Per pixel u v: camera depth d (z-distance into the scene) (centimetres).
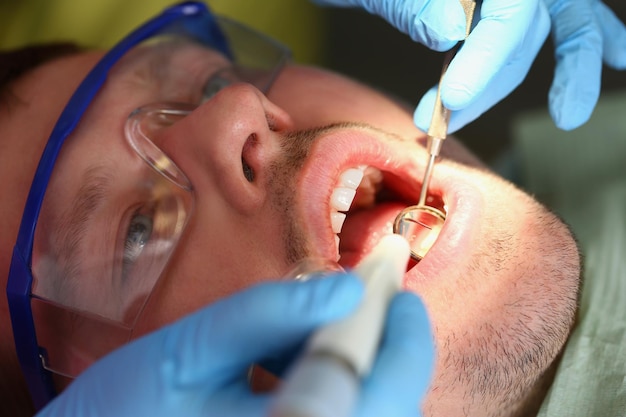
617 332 117
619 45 134
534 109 193
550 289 97
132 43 119
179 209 100
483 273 95
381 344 65
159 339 73
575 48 124
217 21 143
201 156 95
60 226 100
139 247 101
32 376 103
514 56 112
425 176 101
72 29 195
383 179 116
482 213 99
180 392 69
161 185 101
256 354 66
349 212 121
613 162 163
